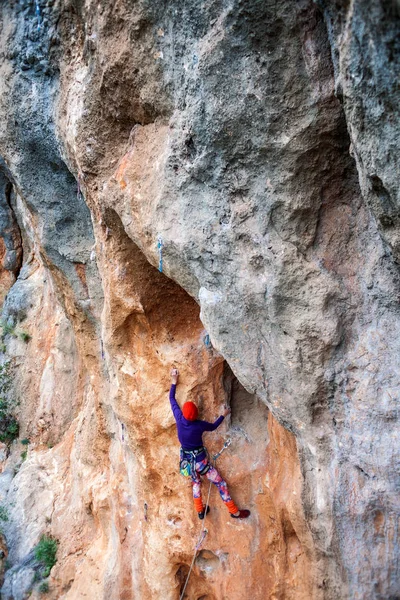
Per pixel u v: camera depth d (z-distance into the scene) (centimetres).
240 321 308
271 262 284
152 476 477
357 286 282
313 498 317
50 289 930
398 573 295
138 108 327
